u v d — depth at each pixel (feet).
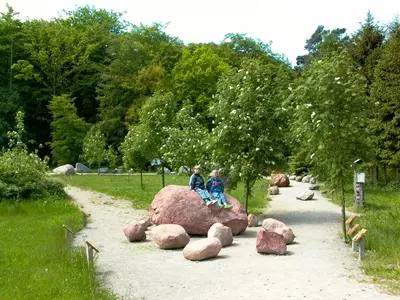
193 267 37.09
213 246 39.91
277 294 29.40
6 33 194.70
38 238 45.78
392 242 40.50
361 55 115.44
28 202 70.95
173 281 33.04
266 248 41.16
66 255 37.19
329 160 46.85
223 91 64.54
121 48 194.90
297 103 51.19
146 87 181.57
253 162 61.72
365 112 47.98
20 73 192.85
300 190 102.63
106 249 44.37
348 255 39.93
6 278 31.45
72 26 218.79
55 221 56.70
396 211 60.85
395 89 98.22
